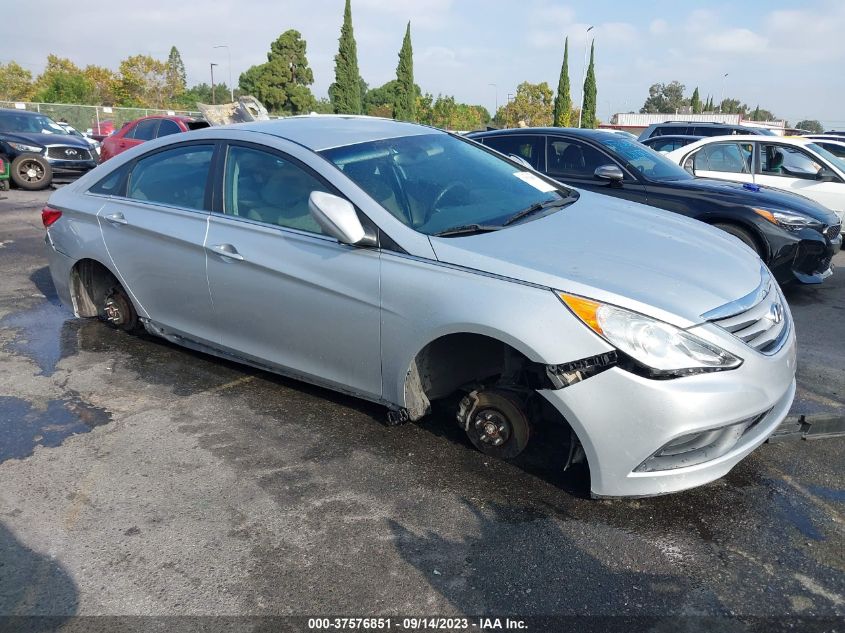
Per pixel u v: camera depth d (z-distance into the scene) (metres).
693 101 88.50
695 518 2.76
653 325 2.57
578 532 2.69
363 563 2.53
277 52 55.78
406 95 54.78
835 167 8.45
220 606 2.33
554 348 2.65
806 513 2.79
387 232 3.14
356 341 3.26
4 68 53.06
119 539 2.68
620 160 6.71
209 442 3.42
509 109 62.22
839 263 8.02
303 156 3.52
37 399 3.90
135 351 4.62
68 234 4.59
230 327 3.83
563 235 3.18
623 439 2.61
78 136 15.60
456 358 3.24
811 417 3.39
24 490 3.01
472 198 3.54
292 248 3.43
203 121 13.17
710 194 6.23
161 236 4.00
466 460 3.22
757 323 2.81
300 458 3.26
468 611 2.29
